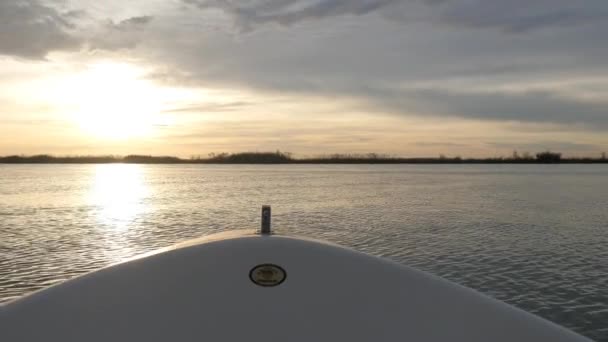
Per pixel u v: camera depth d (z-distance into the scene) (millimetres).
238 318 1586
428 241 22297
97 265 17250
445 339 1554
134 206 37500
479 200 43406
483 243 21781
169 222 28516
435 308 1644
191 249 1786
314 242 1839
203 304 1615
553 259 18406
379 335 1565
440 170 169500
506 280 15562
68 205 38312
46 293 1648
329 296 1646
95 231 24922
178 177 98562
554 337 1554
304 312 1604
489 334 1570
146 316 1584
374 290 1685
